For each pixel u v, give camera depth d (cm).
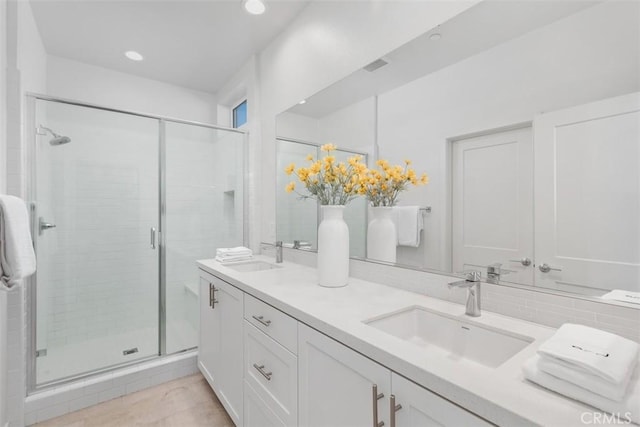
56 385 188
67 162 223
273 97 245
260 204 263
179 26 227
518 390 61
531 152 102
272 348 126
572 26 94
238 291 156
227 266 205
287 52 227
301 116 212
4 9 167
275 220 242
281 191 235
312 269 190
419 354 75
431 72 132
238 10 210
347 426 90
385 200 151
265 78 257
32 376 186
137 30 232
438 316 110
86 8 206
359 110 167
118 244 246
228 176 280
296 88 217
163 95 322
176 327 262
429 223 133
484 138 115
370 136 160
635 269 82
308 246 207
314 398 103
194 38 243
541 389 62
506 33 109
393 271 145
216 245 281
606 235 87
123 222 247
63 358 219
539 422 52
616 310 84
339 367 92
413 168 140
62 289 224
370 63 160
